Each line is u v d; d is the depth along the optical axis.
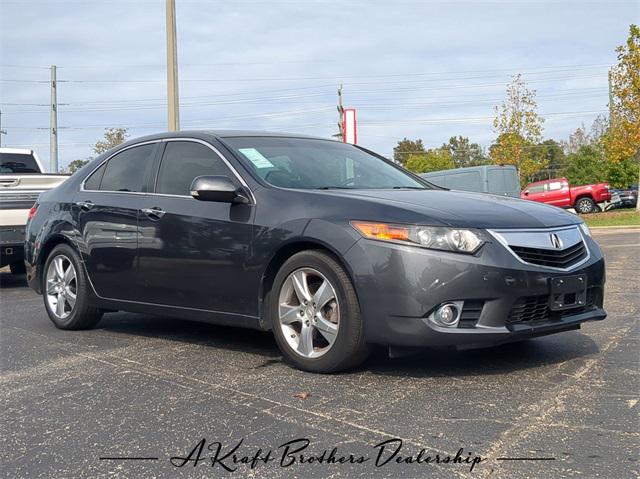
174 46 15.59
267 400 3.92
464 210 4.28
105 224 5.77
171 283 5.23
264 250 4.60
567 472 2.89
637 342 5.18
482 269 4.00
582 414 3.56
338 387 4.12
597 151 50.00
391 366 4.57
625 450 3.09
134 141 6.02
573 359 4.69
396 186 5.31
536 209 4.62
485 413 3.60
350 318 4.19
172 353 5.17
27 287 10.01
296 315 4.49
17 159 12.89
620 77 27.41
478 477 2.86
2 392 4.26
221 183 4.71
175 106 15.69
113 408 3.88
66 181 6.59
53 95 41.84
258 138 5.49
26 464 3.14
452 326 4.02
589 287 4.48
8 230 9.51
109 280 5.76
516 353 4.87
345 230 4.22
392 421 3.52
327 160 5.46
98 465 3.11
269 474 2.96
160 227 5.29
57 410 3.88
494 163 37.38
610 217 27.25
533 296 4.13
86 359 5.06
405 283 4.00
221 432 3.45
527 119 36.41
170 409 3.83
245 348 5.28
